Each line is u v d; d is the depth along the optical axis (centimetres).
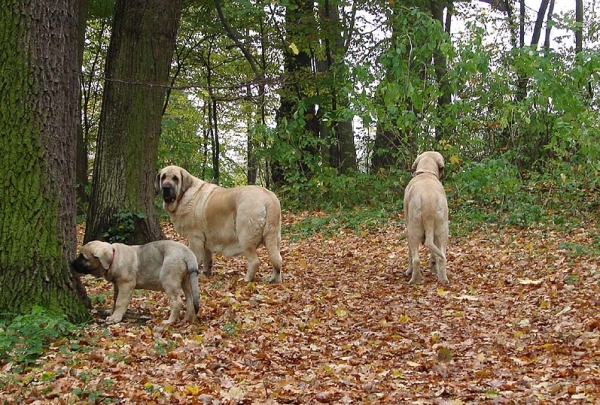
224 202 862
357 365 646
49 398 591
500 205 1155
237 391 596
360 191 1360
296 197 1389
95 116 1972
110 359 640
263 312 757
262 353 661
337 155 1630
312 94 1547
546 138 1270
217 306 770
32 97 687
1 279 685
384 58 1202
